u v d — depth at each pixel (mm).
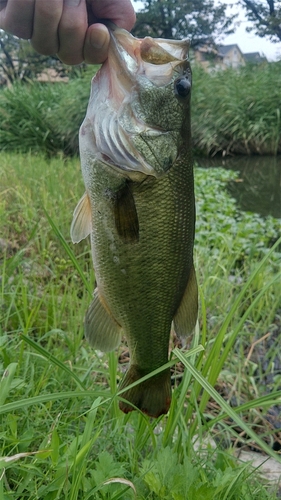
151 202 345
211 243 1025
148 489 327
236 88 2717
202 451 406
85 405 439
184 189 354
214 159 2588
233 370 621
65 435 363
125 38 337
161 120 343
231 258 939
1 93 2615
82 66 3424
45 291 614
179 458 369
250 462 349
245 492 339
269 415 569
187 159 356
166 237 352
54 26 310
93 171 342
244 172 2186
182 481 310
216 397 279
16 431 333
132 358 376
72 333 562
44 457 305
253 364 619
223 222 1146
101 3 337
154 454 363
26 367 417
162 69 344
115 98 337
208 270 777
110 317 370
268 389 612
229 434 520
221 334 413
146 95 339
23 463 323
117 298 362
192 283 375
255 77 2883
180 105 349
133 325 368
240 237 1048
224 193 1500
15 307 529
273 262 901
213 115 2643
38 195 1027
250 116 2619
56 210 986
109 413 431
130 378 379
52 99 2676
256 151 2635
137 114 338
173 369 603
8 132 2416
